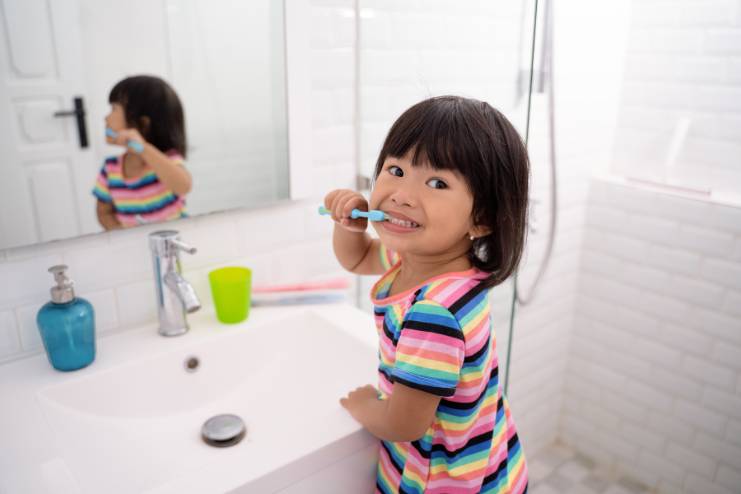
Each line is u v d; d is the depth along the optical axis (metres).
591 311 2.10
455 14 1.09
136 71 1.00
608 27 1.84
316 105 1.23
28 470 0.76
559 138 1.82
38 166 0.95
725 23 1.68
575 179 1.94
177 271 1.06
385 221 0.78
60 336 0.95
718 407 1.79
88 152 0.99
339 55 1.24
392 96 1.26
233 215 1.19
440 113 0.73
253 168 1.17
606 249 2.01
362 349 1.07
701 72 1.76
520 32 0.99
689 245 1.78
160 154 1.06
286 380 1.12
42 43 0.91
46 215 0.98
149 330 1.12
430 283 0.77
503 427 0.88
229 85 1.10
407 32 1.19
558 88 1.76
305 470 0.79
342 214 0.88
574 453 2.24
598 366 2.12
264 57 1.13
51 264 1.01
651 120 1.92
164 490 0.71
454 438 0.77
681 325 1.85
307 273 1.34
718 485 1.83
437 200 0.73
